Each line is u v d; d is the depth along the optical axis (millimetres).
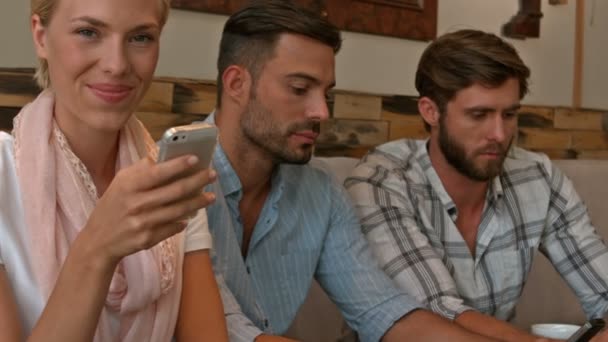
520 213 1830
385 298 1518
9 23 1722
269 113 1400
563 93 3006
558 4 2930
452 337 1428
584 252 1890
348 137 2359
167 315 1071
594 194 2443
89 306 806
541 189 1871
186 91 1999
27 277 962
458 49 1677
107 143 1042
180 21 1980
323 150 2291
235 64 1422
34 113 1013
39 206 971
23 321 959
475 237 1800
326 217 1554
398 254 1634
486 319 1514
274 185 1490
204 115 2045
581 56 3045
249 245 1478
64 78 937
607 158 3137
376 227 1667
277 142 1409
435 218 1756
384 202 1690
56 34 925
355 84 2393
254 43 1398
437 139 1762
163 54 1955
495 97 1655
